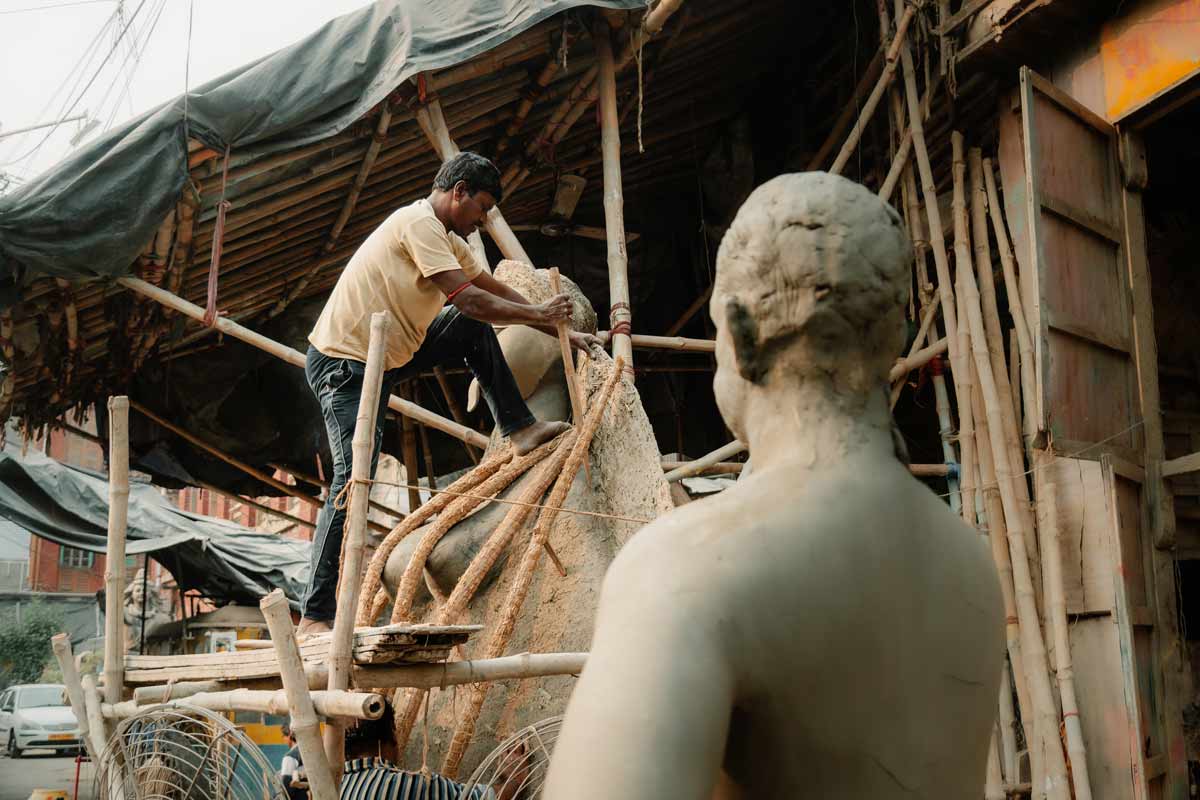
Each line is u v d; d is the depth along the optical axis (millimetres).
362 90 5828
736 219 1271
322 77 5797
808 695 1065
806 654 1062
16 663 36250
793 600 1063
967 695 1194
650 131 8070
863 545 1122
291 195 6492
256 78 5723
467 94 6449
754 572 1061
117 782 3576
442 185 3953
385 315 3227
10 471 12211
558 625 3883
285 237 7035
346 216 6934
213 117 5656
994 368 5664
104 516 12695
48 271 5637
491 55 6121
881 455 1196
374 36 5848
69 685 3902
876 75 6949
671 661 987
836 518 1120
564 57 5992
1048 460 5223
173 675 3742
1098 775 4832
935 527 1213
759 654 1043
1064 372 4793
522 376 4469
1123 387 5133
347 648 2904
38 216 5449
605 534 4074
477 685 3568
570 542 4039
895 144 6754
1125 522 4934
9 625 37344
